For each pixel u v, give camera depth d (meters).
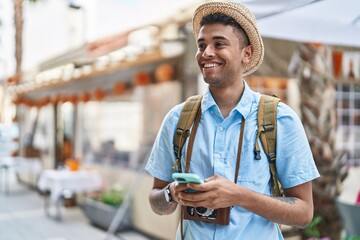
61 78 7.11
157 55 4.28
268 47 3.73
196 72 3.83
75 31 10.96
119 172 6.51
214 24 1.36
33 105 10.38
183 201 1.28
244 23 1.37
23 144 11.86
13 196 9.17
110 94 6.66
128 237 5.57
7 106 13.82
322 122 3.96
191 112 1.46
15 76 9.16
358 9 2.72
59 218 6.68
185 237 1.44
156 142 1.58
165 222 5.21
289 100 5.15
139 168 5.91
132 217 5.91
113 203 5.94
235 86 1.42
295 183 1.36
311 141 3.96
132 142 6.18
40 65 7.92
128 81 6.12
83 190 6.45
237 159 1.36
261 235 1.36
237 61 1.38
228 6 1.37
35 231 6.00
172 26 4.02
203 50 1.40
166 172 1.56
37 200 8.66
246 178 1.34
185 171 1.41
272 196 1.39
